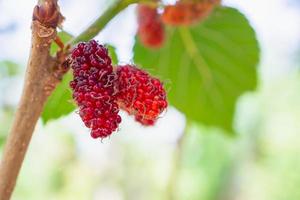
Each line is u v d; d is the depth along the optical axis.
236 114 0.33
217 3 0.26
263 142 1.38
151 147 1.27
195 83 0.32
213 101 0.33
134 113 0.21
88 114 0.19
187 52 0.30
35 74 0.19
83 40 0.20
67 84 0.25
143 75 0.20
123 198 1.25
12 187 0.19
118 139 1.14
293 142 1.37
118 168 1.20
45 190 1.13
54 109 0.26
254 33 0.30
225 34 0.30
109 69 0.20
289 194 1.35
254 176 1.38
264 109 1.37
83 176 1.14
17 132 0.19
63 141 0.95
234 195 1.38
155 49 0.28
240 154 1.37
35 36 0.19
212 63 0.31
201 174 1.38
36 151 0.99
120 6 0.21
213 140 1.31
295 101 1.37
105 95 0.19
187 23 0.25
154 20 0.27
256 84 0.32
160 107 0.20
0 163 0.19
